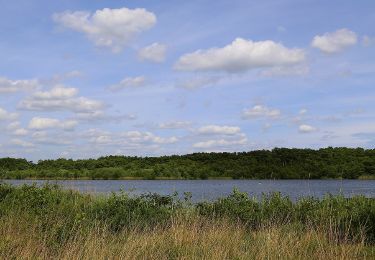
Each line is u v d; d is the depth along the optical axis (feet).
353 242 29.81
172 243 28.53
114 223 34.96
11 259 22.91
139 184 201.16
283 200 42.34
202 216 36.78
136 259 24.61
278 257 25.38
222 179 281.13
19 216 31.83
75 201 39.60
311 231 30.12
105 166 270.87
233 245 27.58
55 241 26.58
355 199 39.17
